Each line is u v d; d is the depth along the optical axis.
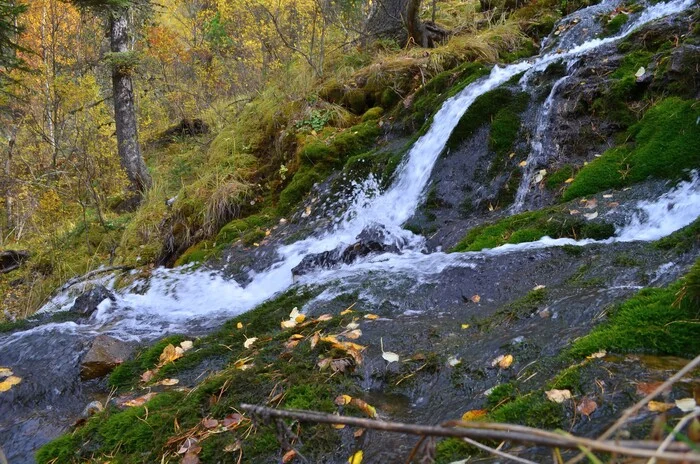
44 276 7.93
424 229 4.54
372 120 6.55
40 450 2.22
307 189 6.06
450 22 8.66
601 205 3.47
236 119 8.66
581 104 4.44
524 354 2.04
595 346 1.85
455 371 2.08
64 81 10.40
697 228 2.62
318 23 9.18
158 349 3.09
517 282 2.83
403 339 2.45
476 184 4.66
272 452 1.79
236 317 3.38
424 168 5.15
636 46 4.63
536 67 5.16
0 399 2.85
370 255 4.13
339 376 2.20
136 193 10.12
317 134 6.63
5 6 6.74
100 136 10.66
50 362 3.16
